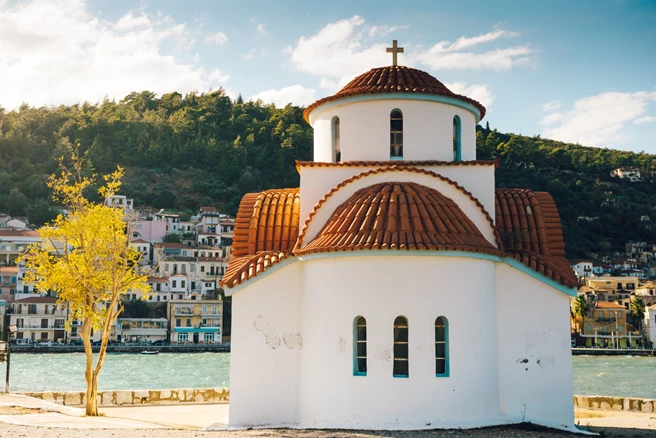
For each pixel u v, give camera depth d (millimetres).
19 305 122625
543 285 21562
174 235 163125
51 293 129625
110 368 85938
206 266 144000
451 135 24312
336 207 22250
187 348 121062
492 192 22766
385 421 19484
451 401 19672
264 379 21469
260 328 21656
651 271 185625
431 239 19984
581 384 69750
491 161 22750
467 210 22047
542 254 22750
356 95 23875
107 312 26328
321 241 20969
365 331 20125
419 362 19656
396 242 19734
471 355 20094
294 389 21422
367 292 20016
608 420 24656
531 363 21328
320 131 25469
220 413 26062
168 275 140875
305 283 21516
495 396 20797
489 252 20734
